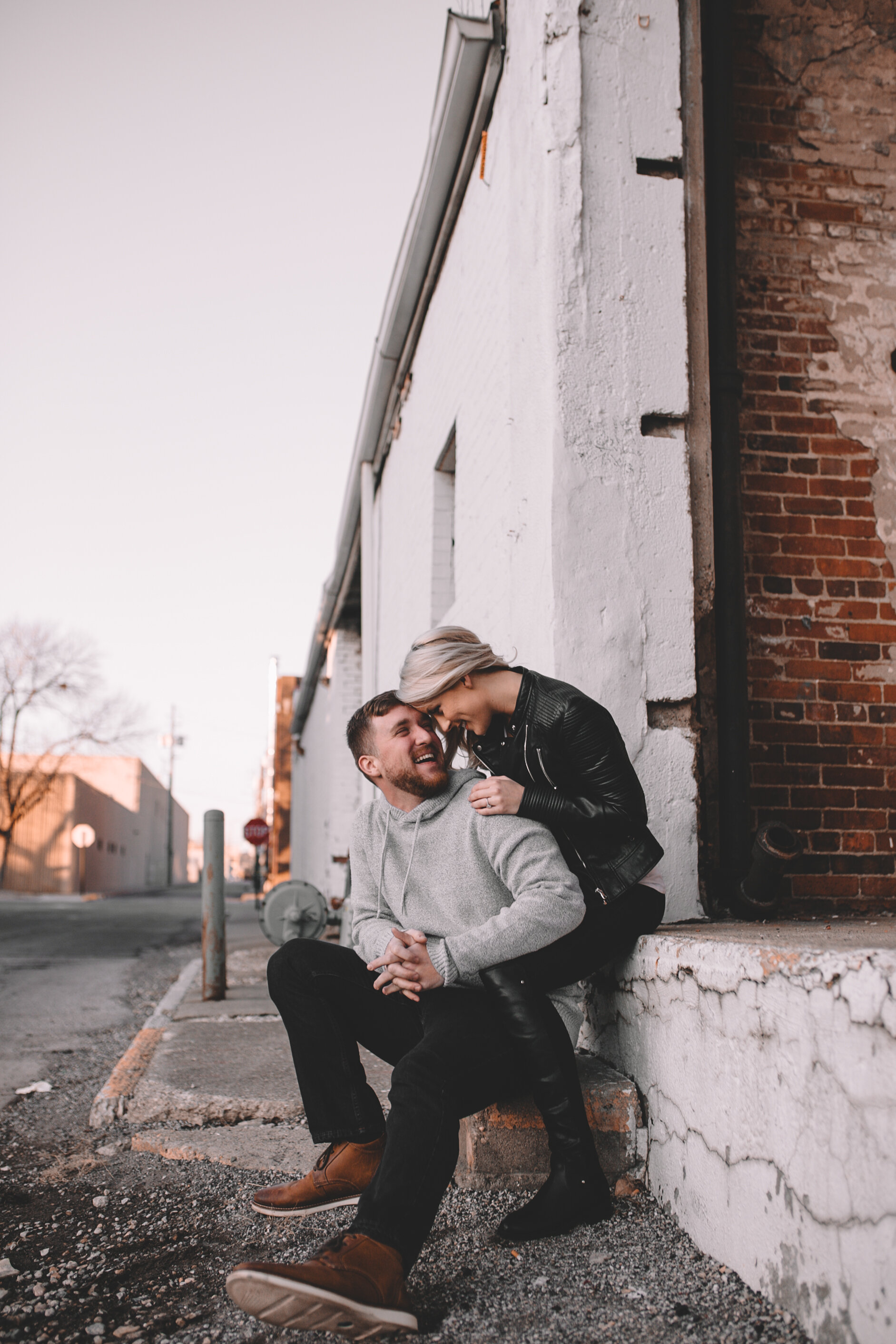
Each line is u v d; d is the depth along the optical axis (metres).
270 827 17.95
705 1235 1.87
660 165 3.26
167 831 63.38
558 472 2.99
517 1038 1.94
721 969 1.85
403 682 2.27
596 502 3.00
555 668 2.90
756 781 3.43
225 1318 1.73
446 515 5.63
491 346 4.02
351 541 9.72
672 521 3.05
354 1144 2.10
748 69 3.82
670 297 3.17
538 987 2.07
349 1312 1.50
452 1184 2.27
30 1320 1.75
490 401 4.02
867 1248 1.36
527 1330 1.59
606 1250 1.89
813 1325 1.49
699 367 3.25
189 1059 3.65
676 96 3.29
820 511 3.60
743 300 3.68
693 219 3.32
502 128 3.91
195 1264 1.98
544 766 2.21
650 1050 2.19
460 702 2.26
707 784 3.17
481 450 4.20
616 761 2.19
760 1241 1.66
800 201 3.79
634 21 3.30
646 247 3.17
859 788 3.48
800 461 3.62
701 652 3.19
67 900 28.20
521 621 3.30
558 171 3.14
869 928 2.52
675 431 3.12
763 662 3.49
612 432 3.05
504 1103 2.20
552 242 3.12
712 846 3.16
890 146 3.89
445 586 5.59
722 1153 1.82
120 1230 2.19
